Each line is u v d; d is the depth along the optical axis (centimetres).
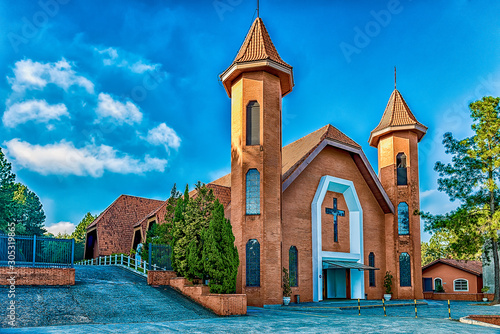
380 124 3888
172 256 2205
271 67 2702
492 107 3028
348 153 3497
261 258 2502
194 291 1941
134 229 3916
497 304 2955
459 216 2980
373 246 3531
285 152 3828
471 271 4316
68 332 1230
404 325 1666
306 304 2702
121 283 2039
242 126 2692
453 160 3159
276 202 2628
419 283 3538
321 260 3022
